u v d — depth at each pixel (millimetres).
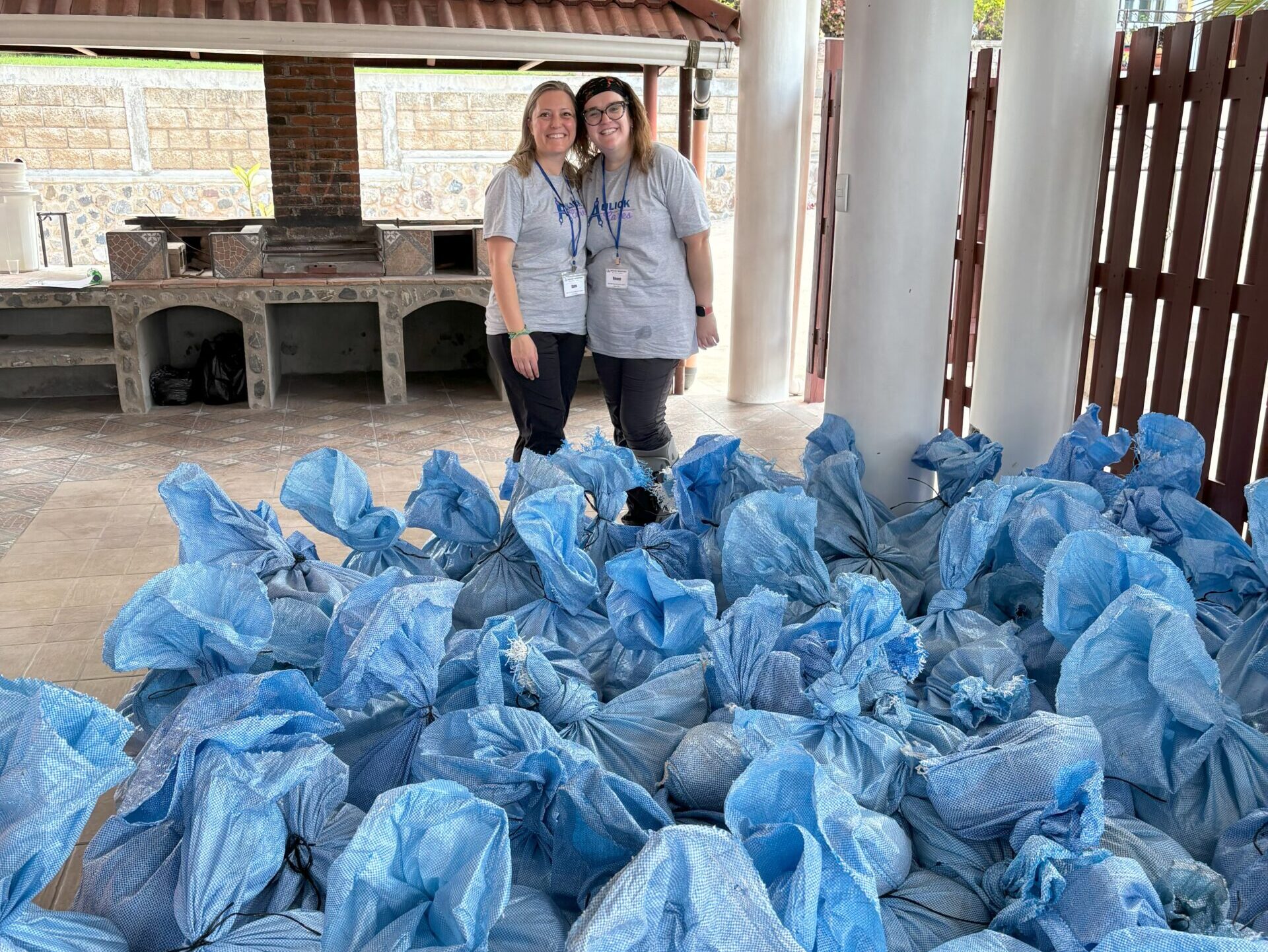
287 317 7715
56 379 7035
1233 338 5191
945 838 1899
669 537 2904
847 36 3418
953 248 3541
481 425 6441
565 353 4324
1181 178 3781
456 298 6848
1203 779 2012
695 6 6469
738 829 1564
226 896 1545
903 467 3646
